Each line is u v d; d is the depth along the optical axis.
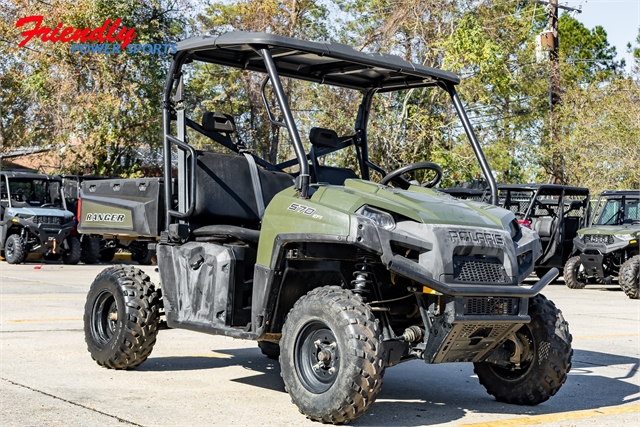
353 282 4.88
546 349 5.18
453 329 4.59
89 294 6.38
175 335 8.20
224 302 5.29
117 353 6.07
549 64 28.20
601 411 5.26
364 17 25.84
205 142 20.62
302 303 4.73
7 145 26.28
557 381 5.21
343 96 22.61
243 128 21.56
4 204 19.61
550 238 17.94
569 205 19.05
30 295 11.66
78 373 6.00
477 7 24.83
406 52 24.75
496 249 4.82
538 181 29.31
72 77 23.95
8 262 19.31
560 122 28.25
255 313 5.04
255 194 5.91
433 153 23.75
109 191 6.58
